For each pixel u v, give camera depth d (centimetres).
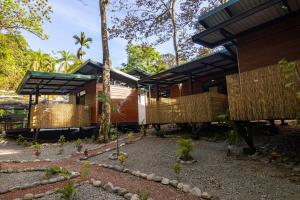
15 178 590
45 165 745
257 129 928
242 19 694
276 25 745
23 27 1594
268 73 580
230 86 670
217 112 955
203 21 770
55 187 516
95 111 1444
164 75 1290
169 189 481
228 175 529
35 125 1264
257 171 530
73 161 815
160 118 1170
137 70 2011
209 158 676
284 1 604
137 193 457
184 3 1878
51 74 1264
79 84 1616
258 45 785
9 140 1518
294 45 700
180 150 683
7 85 2936
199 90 1438
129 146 1004
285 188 426
